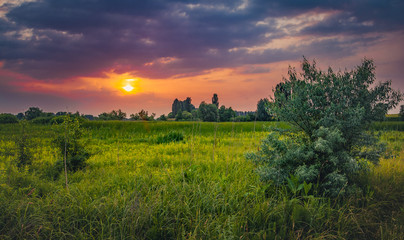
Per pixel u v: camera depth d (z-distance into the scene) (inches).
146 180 206.4
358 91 191.2
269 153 200.5
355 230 144.7
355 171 179.3
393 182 203.5
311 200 158.6
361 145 187.8
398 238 135.5
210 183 196.7
